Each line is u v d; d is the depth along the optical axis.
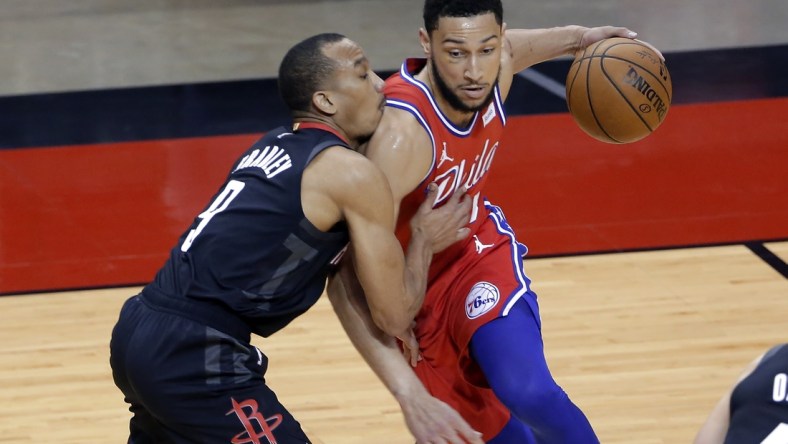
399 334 9.04
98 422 12.70
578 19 34.09
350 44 9.02
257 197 8.75
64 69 29.62
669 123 23.16
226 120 24.72
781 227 17.94
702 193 19.45
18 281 16.83
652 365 13.61
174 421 8.83
